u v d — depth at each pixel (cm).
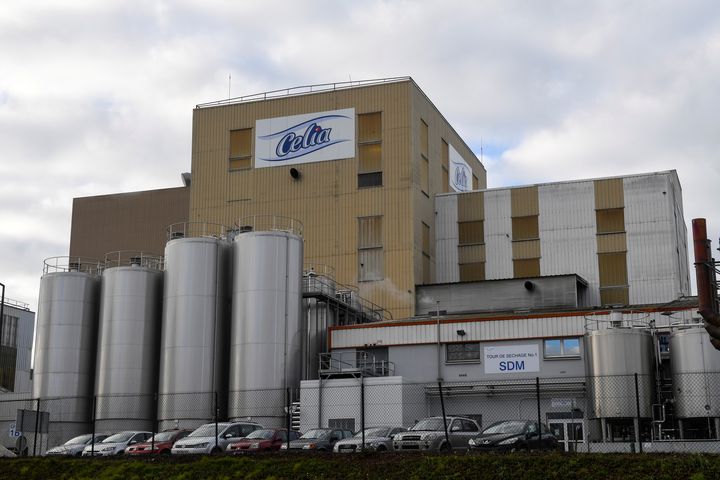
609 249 7356
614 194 7450
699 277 2589
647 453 2898
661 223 7269
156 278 6047
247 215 7712
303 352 5981
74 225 9088
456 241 7769
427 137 7925
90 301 6178
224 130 7975
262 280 5725
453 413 5431
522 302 6944
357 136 7594
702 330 4578
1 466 3566
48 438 5275
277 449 3941
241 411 5538
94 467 3441
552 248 7500
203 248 5856
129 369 5819
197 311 5753
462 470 2867
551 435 3528
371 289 7256
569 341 5303
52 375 5984
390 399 5156
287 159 7731
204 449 3900
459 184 8819
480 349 5472
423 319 5816
